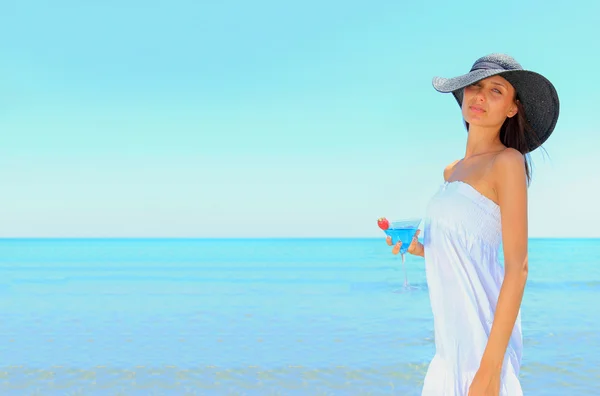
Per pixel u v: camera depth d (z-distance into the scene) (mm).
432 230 2477
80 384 8195
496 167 2297
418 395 7539
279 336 11875
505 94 2477
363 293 21750
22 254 73875
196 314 15492
